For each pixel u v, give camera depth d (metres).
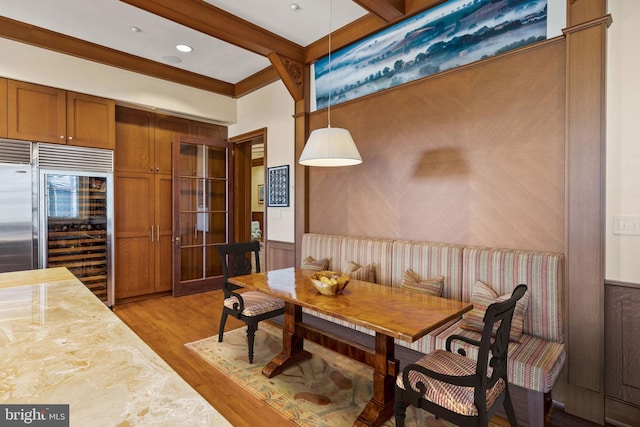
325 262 3.48
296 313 2.68
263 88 4.65
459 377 1.50
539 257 2.24
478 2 2.63
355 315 1.82
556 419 2.10
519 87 2.42
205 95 4.82
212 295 4.76
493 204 2.57
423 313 1.86
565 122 2.18
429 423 1.99
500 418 2.05
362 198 3.46
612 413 2.04
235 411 2.10
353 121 3.52
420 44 2.98
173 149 4.61
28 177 3.49
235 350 2.97
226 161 5.21
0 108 3.31
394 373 1.99
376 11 2.94
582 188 2.10
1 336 1.09
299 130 4.01
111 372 0.85
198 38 3.64
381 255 3.09
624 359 2.01
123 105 4.25
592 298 2.07
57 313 1.33
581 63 2.10
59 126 3.66
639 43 1.96
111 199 4.06
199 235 4.93
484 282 2.45
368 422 1.93
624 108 2.01
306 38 3.68
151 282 4.56
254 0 2.95
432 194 2.92
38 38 3.43
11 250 3.39
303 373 2.57
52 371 0.86
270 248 4.55
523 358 1.89
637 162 1.97
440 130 2.85
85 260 3.89
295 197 4.12
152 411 0.69
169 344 3.08
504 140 2.51
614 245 2.05
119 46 3.82
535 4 2.36
